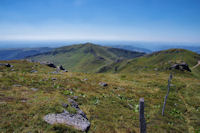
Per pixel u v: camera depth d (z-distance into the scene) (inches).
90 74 1972.2
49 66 2242.9
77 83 1088.8
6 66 1523.1
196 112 812.0
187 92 1300.4
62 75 1378.0
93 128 428.5
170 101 994.1
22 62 2090.3
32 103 455.5
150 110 764.6
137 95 1061.1
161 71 3159.5
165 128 554.3
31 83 824.9
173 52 6402.6
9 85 684.1
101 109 621.9
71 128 362.9
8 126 314.2
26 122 338.3
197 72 3376.0
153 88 1407.5
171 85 1539.1
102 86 1165.7
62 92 738.2
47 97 535.5
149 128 544.1
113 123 499.8
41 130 320.8
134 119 593.0
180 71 3014.3
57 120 380.2
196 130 590.6
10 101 443.8
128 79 1894.7
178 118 718.5
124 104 780.0
